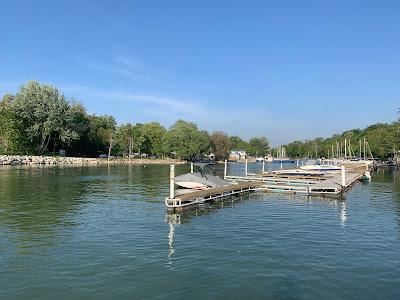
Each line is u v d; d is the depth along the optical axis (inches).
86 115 5895.7
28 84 4372.5
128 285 570.3
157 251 745.0
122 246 778.2
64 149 5182.1
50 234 874.1
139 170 3582.7
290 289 560.7
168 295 535.8
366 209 1272.1
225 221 1049.5
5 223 989.8
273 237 863.1
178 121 6131.9
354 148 6348.4
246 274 619.8
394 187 2038.6
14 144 4345.5
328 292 550.6
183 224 1003.3
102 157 6053.2
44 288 557.0
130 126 6535.4
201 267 651.5
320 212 1208.8
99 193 1659.7
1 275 606.9
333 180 2084.2
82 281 584.1
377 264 674.8
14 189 1745.8
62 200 1423.5
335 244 806.5
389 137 4827.8
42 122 4375.0
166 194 1631.4
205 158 6707.7
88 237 849.5
